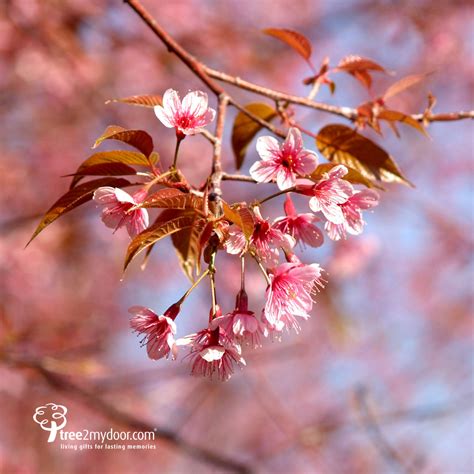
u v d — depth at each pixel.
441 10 8.09
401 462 5.79
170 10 7.82
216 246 2.11
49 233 7.38
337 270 6.53
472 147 10.09
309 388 9.96
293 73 8.59
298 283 2.17
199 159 7.86
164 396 7.50
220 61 7.98
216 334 2.13
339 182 2.18
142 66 7.82
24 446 7.25
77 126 8.12
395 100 8.61
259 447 9.19
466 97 9.18
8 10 7.01
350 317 7.70
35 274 7.27
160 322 2.19
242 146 3.51
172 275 8.28
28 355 5.26
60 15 7.17
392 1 8.16
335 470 8.82
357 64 3.28
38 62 7.52
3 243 7.09
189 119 2.27
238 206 2.05
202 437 9.11
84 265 7.83
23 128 8.05
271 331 2.27
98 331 7.47
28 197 7.72
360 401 5.96
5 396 7.11
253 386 7.73
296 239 2.34
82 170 2.25
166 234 2.10
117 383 6.29
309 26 8.66
